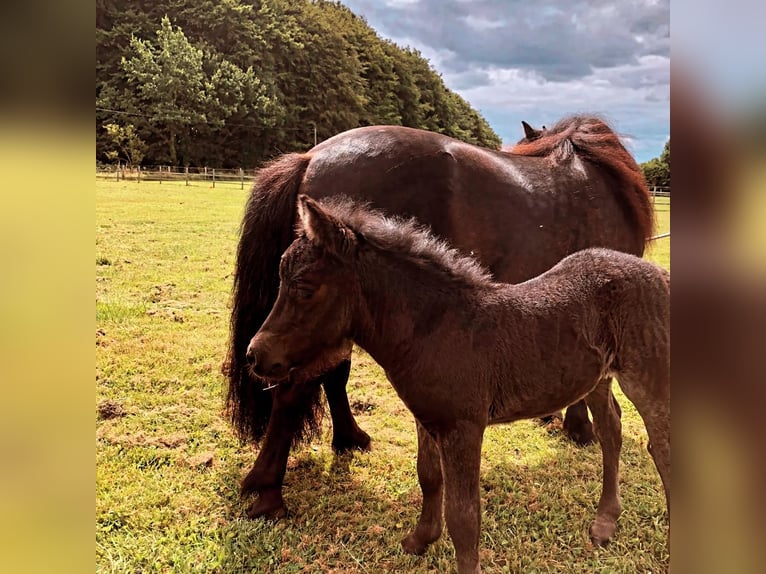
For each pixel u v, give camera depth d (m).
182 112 39.66
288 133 47.00
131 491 3.45
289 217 3.33
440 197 3.40
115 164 34.59
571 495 3.60
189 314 6.92
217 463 3.86
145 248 10.60
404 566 2.96
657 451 2.71
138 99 40.75
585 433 4.36
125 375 5.09
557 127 4.34
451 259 2.67
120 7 45.78
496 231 3.53
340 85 51.41
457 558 2.56
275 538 3.15
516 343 2.55
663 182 9.59
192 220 14.46
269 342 2.54
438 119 64.56
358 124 52.97
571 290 2.70
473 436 2.52
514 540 3.14
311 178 3.34
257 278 3.34
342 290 2.58
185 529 3.18
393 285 2.57
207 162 41.94
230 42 47.28
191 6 47.03
